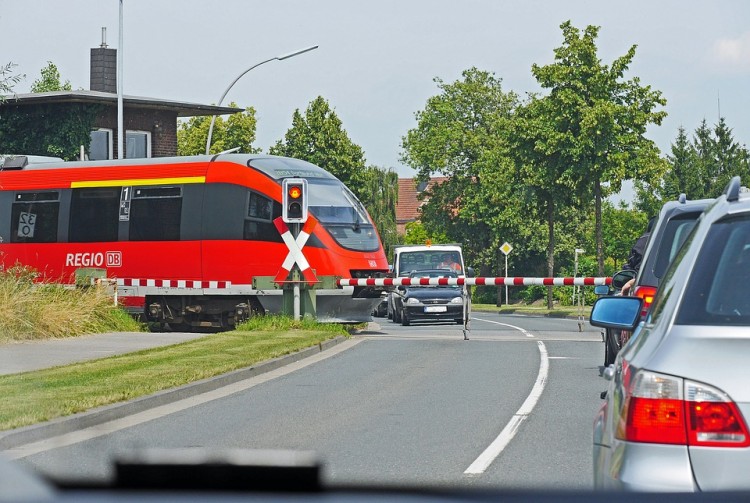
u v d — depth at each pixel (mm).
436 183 190125
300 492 12188
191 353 41781
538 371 38531
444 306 77375
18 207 66562
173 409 29641
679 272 11055
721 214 11148
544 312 111938
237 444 23531
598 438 11414
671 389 9719
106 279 58656
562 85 101688
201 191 61156
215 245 60531
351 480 19141
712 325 10062
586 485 18641
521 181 115812
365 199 186250
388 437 24500
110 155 106000
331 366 40781
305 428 25938
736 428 9469
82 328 51188
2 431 23812
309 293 56562
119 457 12398
